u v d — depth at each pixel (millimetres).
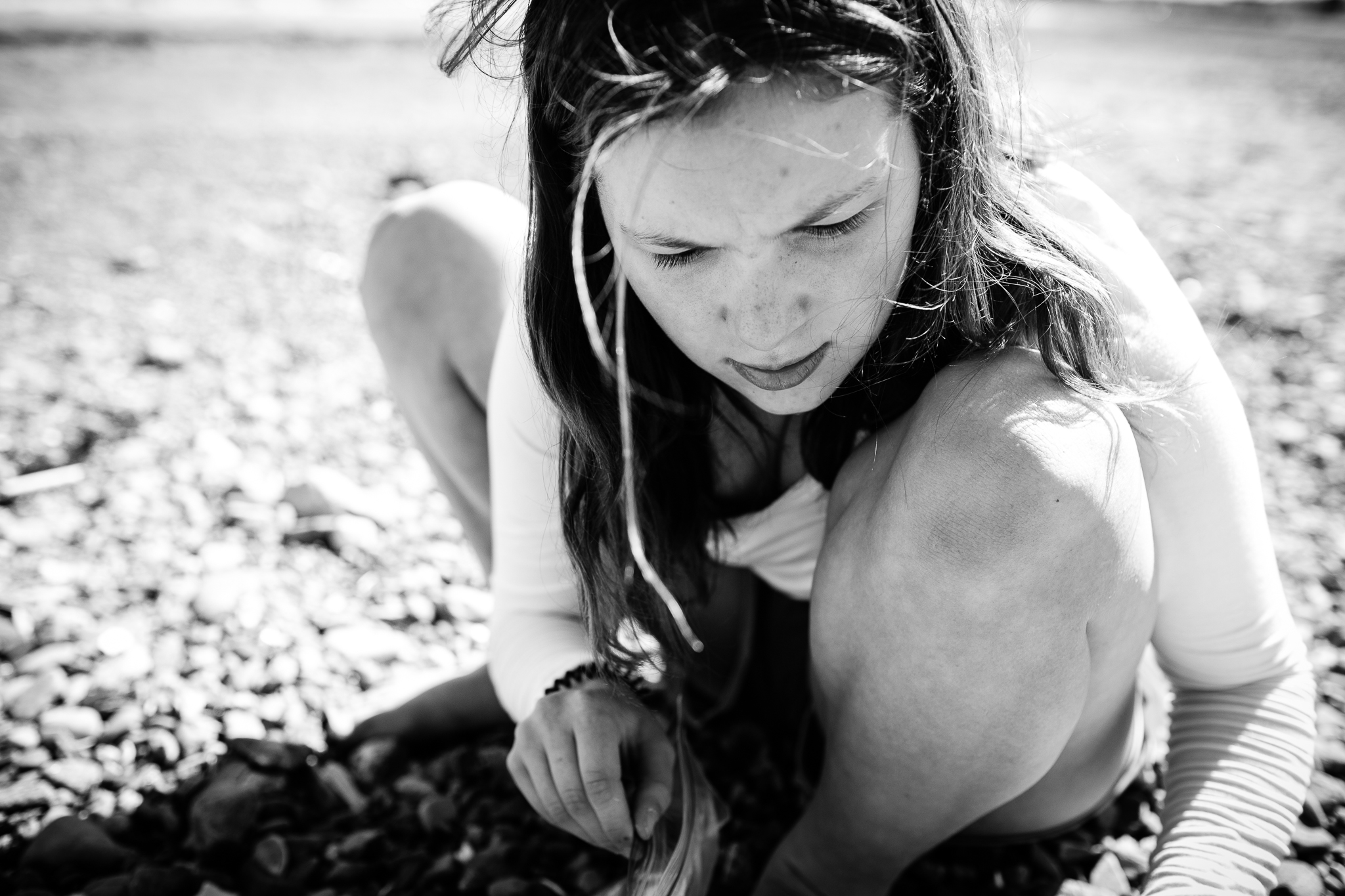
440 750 806
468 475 793
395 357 770
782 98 433
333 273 1896
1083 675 530
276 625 916
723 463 633
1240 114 3279
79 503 1126
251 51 4305
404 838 730
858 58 435
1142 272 565
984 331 529
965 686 516
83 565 1013
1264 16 6086
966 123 494
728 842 708
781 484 648
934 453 503
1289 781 579
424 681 857
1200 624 583
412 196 777
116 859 706
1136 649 566
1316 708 778
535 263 550
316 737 803
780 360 490
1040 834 677
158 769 772
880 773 562
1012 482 487
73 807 752
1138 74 4023
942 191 501
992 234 520
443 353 757
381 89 3621
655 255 480
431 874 698
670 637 656
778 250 462
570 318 558
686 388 584
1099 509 493
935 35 475
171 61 4031
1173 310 563
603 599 619
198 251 1995
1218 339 1525
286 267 1927
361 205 2275
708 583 688
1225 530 558
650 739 607
